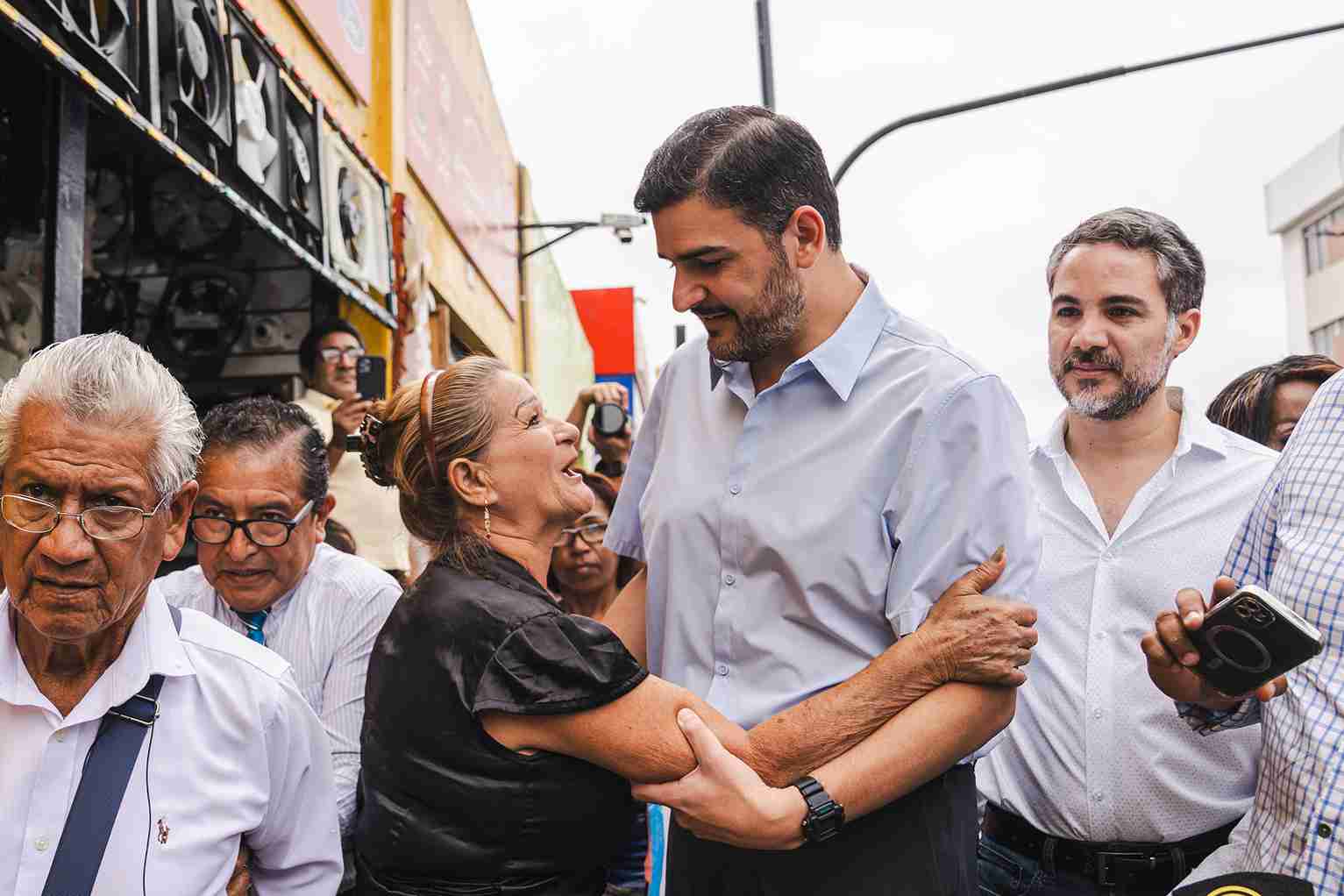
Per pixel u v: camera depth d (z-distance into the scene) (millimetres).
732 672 1953
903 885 1777
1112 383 2426
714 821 1604
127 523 1487
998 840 2588
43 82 3057
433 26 8438
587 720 1594
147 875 1592
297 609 2504
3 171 3043
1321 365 3236
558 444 1850
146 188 5445
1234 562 2150
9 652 1571
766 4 6699
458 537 1786
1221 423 3488
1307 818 1807
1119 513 2512
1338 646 1833
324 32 5754
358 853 1767
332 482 5066
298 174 4957
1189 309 2457
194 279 5688
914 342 1902
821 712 1698
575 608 3652
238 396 5695
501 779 1594
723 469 2016
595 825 1681
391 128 6883
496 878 1611
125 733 1610
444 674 1625
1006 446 1813
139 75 3236
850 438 1876
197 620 1786
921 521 1795
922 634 1723
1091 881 2418
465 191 9742
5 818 1539
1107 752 2393
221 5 4031
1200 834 2352
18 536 1458
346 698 2467
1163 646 1961
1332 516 1874
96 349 1504
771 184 1765
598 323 24250
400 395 1853
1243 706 2066
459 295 9508
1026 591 1782
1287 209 33031
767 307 1800
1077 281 2459
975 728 1703
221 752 1709
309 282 5797
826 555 1850
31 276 3062
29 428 1458
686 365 2205
